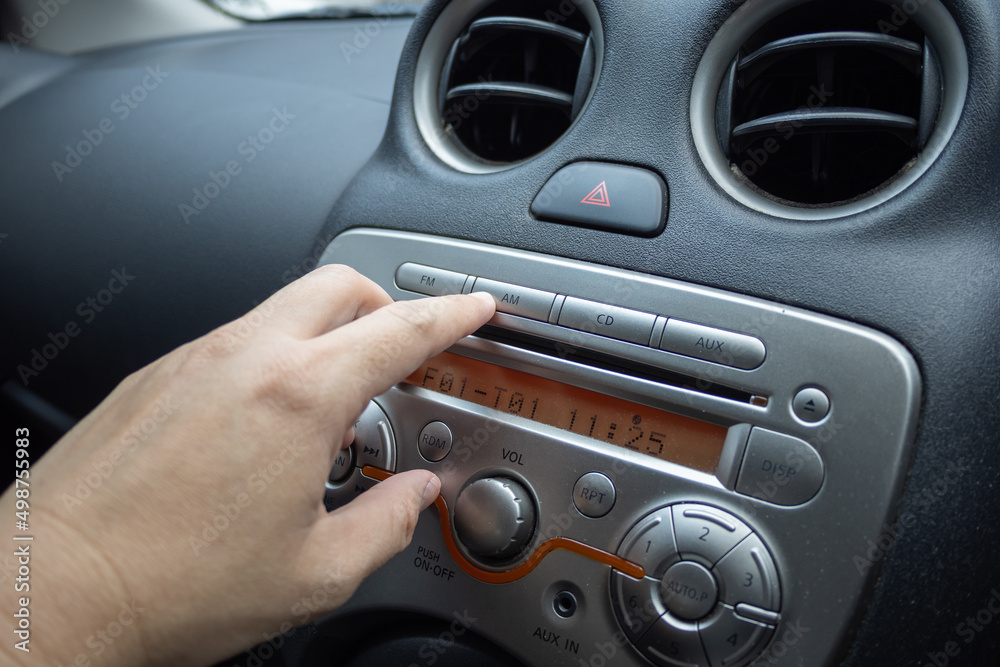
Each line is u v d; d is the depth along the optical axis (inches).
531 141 25.8
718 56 22.6
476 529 20.0
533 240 22.5
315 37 40.5
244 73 37.3
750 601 17.7
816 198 21.6
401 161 26.0
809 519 17.8
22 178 35.8
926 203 19.5
